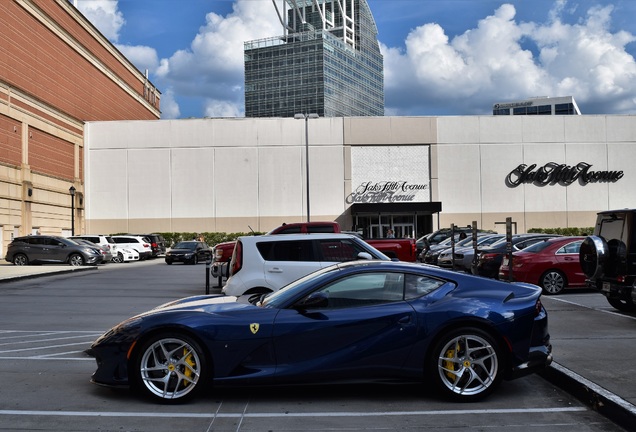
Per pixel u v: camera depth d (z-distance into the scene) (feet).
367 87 467.52
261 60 422.00
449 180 162.71
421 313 19.17
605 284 35.99
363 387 21.13
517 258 49.11
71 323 37.50
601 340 28.22
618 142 164.04
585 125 163.63
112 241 127.34
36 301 50.11
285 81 413.18
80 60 167.22
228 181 164.35
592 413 18.16
